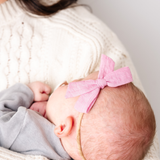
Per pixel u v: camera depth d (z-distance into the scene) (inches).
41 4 40.8
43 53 40.8
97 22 43.3
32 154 30.9
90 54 40.7
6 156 27.8
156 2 59.7
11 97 35.4
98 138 27.2
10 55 39.2
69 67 41.6
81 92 28.3
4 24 39.5
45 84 39.9
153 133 30.0
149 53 62.1
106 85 29.0
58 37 41.4
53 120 33.2
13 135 30.7
